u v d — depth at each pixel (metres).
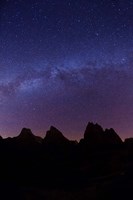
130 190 12.80
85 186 13.39
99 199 12.80
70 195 12.66
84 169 14.93
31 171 14.84
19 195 12.45
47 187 13.26
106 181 13.82
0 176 14.62
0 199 12.23
